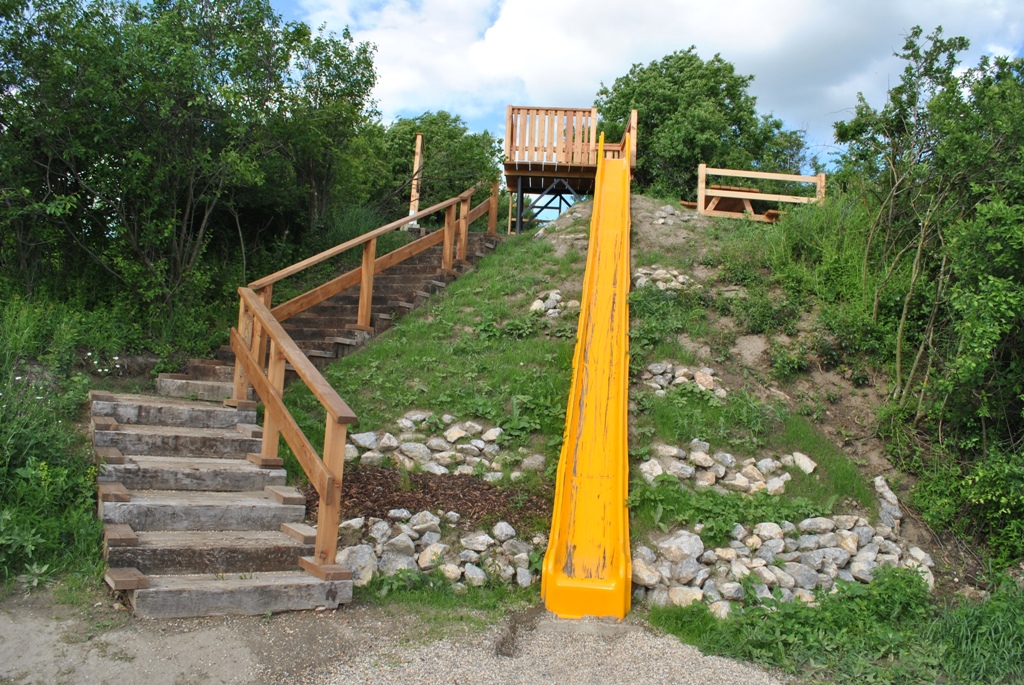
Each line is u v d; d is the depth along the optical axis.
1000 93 8.62
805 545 7.08
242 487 6.91
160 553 5.47
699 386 9.10
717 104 24.25
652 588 6.57
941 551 7.56
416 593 6.07
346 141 14.01
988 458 7.84
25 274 9.34
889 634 5.65
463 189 18.86
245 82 10.73
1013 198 8.22
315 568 5.69
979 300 7.43
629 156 15.06
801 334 10.07
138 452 7.02
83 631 4.67
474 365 9.60
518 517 7.27
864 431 8.86
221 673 4.42
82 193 10.04
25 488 5.75
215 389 8.89
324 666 4.66
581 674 4.91
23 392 7.03
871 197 11.05
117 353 9.13
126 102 9.60
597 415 8.45
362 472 7.62
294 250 13.91
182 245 10.58
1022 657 5.44
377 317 10.82
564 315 10.83
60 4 9.15
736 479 7.83
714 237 13.02
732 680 4.94
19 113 8.85
